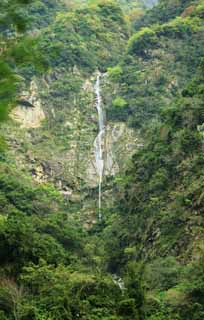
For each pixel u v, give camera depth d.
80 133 73.06
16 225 32.19
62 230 44.56
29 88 73.88
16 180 56.19
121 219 50.88
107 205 65.00
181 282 32.31
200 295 28.69
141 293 26.59
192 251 37.03
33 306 24.56
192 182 42.44
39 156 68.25
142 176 50.19
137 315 25.11
